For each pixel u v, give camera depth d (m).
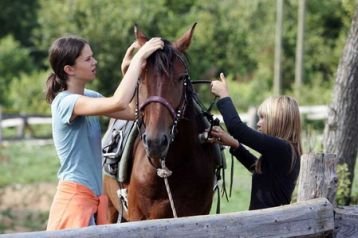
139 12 47.16
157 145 8.86
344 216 8.21
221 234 7.20
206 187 10.16
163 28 49.66
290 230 7.70
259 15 54.41
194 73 50.75
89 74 8.67
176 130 9.47
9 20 76.19
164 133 8.92
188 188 9.99
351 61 14.10
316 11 52.12
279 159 9.30
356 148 14.29
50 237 6.37
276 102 9.56
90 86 44.62
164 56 9.12
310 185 8.24
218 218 7.23
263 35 53.06
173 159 9.76
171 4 58.03
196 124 9.95
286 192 9.41
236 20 55.03
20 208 25.73
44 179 29.33
